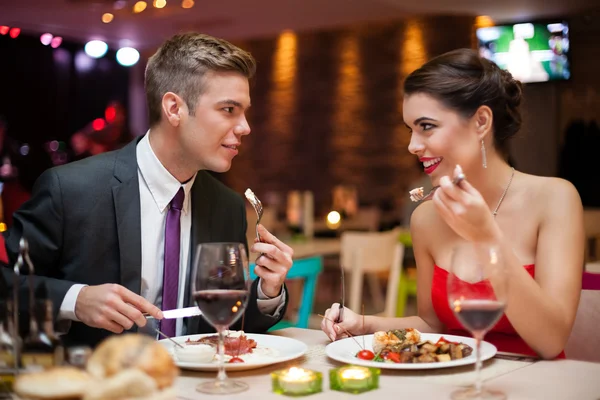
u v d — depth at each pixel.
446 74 1.79
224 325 1.25
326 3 7.02
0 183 7.22
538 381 1.28
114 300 1.56
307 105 9.20
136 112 10.12
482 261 1.18
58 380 0.90
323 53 8.95
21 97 9.15
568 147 7.91
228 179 9.91
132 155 2.01
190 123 1.91
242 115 1.95
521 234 1.91
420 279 2.12
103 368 0.93
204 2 6.93
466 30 7.69
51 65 9.38
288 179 9.45
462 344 1.45
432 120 1.79
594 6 7.14
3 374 1.14
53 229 1.91
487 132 1.83
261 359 1.40
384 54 8.42
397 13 7.61
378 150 8.68
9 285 1.34
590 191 7.88
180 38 1.94
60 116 9.49
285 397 1.17
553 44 7.50
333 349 1.49
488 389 1.21
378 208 8.70
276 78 9.41
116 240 1.94
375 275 6.73
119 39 8.99
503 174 1.96
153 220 2.00
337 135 8.98
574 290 1.69
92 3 6.93
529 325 1.50
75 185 1.94
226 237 2.14
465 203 1.41
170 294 1.96
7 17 7.65
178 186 2.00
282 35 9.23
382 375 1.33
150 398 0.88
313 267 3.03
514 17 7.63
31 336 1.14
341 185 8.98
